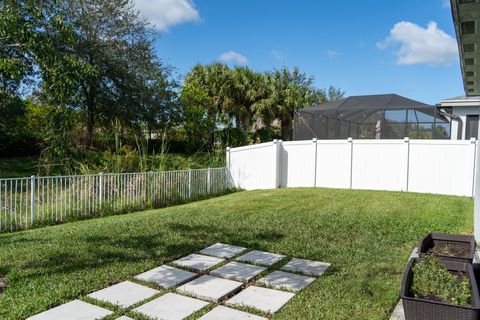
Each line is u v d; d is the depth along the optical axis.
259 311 3.24
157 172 9.52
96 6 15.61
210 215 7.44
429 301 2.67
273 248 5.13
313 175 12.20
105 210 8.33
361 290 3.66
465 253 3.99
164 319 3.08
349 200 9.23
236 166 12.59
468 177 10.02
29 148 16.81
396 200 9.17
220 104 24.12
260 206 8.48
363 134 12.66
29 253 4.73
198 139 21.67
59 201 7.55
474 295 2.70
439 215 7.36
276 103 26.19
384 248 5.16
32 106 16.17
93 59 15.15
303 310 3.25
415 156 10.74
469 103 14.24
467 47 3.98
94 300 3.41
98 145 16.23
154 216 7.43
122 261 4.47
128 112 16.62
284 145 12.60
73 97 14.28
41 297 3.39
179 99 19.45
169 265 4.43
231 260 4.65
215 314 3.19
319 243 5.40
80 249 4.93
